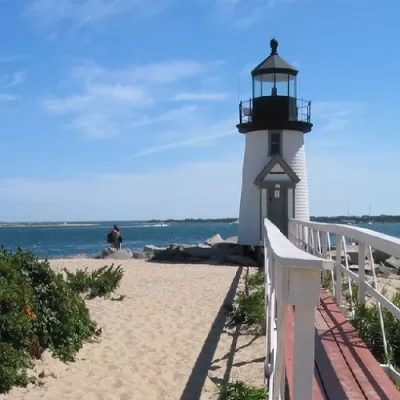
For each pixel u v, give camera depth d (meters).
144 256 25.45
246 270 18.22
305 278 2.32
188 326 9.40
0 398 5.88
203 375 6.86
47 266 8.39
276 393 3.29
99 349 8.00
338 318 6.56
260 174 22.64
